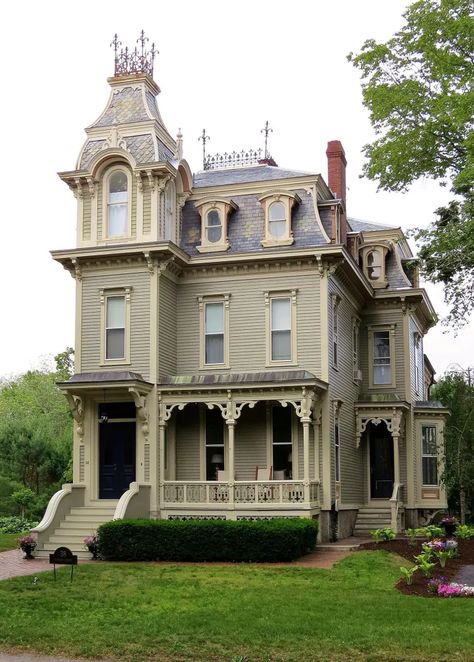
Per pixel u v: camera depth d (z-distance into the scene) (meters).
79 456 27.27
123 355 27.22
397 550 23.69
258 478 26.83
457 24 22.72
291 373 26.09
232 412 25.94
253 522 22.61
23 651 12.62
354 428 30.97
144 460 26.27
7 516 39.22
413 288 33.16
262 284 27.92
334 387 27.77
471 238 22.09
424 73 24.42
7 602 16.08
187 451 28.00
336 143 32.84
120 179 28.05
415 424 33.28
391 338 33.22
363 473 32.00
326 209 28.33
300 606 15.30
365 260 33.81
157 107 30.06
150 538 22.77
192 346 28.38
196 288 28.59
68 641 12.96
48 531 24.64
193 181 30.80
